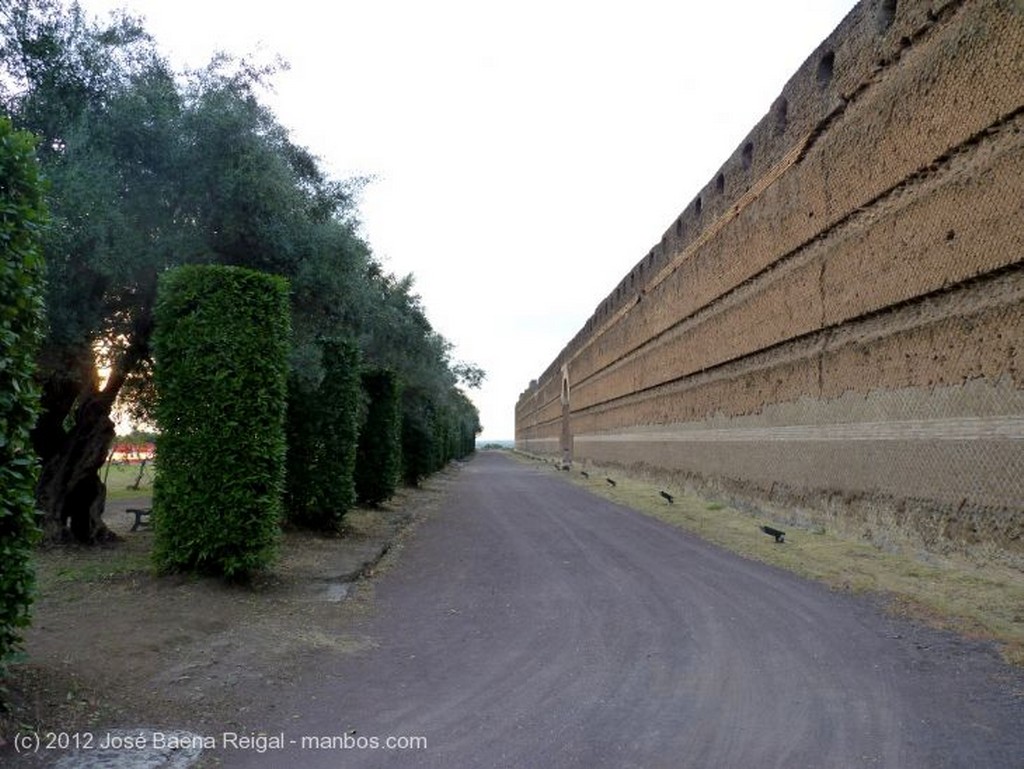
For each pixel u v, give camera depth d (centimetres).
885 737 493
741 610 881
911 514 1196
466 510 2209
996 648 711
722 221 2128
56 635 661
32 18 1000
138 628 709
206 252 1103
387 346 2519
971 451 1057
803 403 1614
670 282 2736
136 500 2353
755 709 550
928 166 1156
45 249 911
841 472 1439
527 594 988
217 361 925
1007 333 996
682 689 597
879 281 1298
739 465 2016
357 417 1644
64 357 1059
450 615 876
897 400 1247
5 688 502
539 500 2548
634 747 481
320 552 1277
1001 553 991
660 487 2909
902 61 1240
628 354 3572
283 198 1159
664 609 891
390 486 2095
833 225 1466
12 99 991
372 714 548
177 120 1077
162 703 546
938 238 1135
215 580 923
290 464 1481
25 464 480
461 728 518
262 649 701
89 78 1034
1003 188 1003
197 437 916
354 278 1388
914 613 850
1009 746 476
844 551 1266
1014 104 978
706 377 2330
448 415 5047
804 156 1599
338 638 766
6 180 497
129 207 1053
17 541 477
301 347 1331
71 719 497
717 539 1480
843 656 688
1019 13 973
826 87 1506
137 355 1186
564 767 452
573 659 688
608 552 1351
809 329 1571
